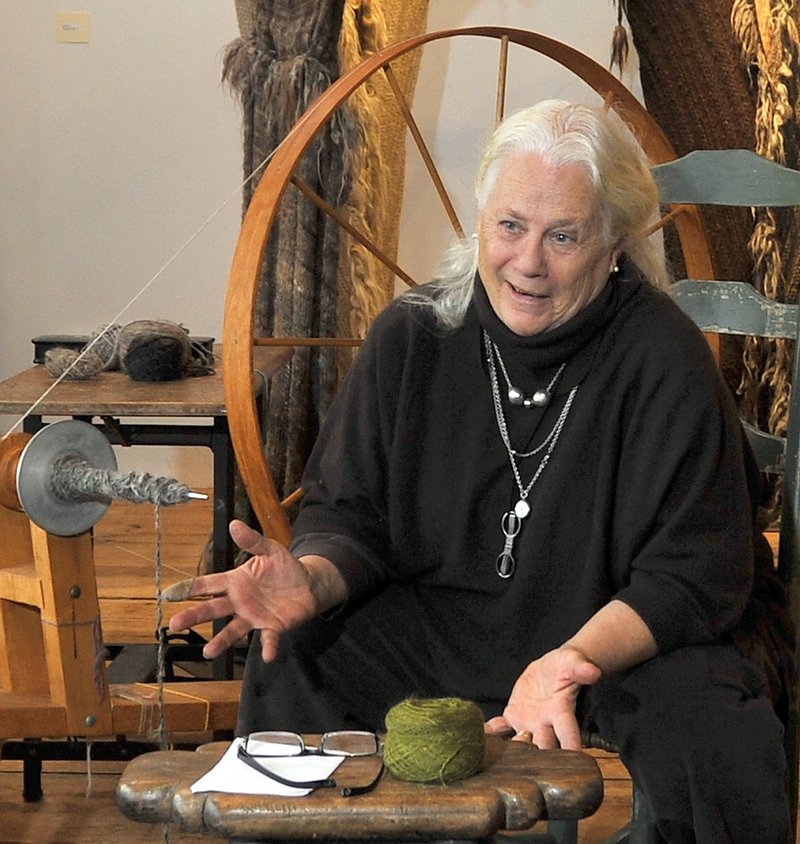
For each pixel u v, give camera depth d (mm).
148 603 3609
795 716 2113
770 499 3623
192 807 1331
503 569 2027
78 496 1882
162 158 4895
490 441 2041
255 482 2469
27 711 2045
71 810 2469
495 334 1987
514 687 1866
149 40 4809
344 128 3209
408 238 4926
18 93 4855
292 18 3207
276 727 2002
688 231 3020
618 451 1984
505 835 1985
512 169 1883
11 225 4949
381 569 2072
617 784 2666
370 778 1390
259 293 3334
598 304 1967
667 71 3596
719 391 1995
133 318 5012
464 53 4793
